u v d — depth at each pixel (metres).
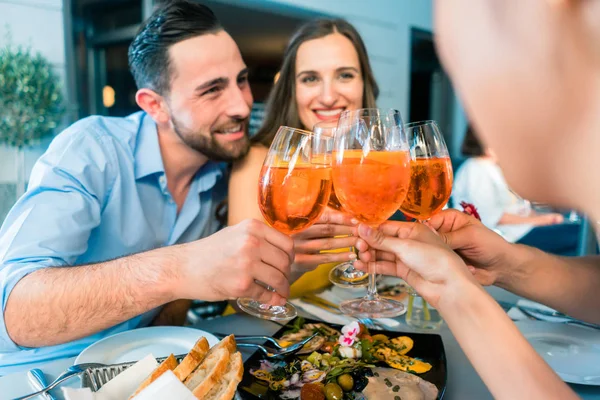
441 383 0.69
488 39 0.32
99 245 1.34
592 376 0.72
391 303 0.95
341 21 1.98
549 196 0.36
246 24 4.61
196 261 0.82
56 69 3.44
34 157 3.34
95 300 0.84
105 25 3.66
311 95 1.92
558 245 2.98
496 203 2.89
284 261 0.81
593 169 0.31
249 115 1.50
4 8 3.15
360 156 0.71
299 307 1.09
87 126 1.34
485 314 0.56
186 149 1.44
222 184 1.61
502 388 0.52
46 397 0.64
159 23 1.29
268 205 0.84
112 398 0.60
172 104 1.34
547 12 0.29
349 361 0.74
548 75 0.30
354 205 0.74
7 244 1.02
